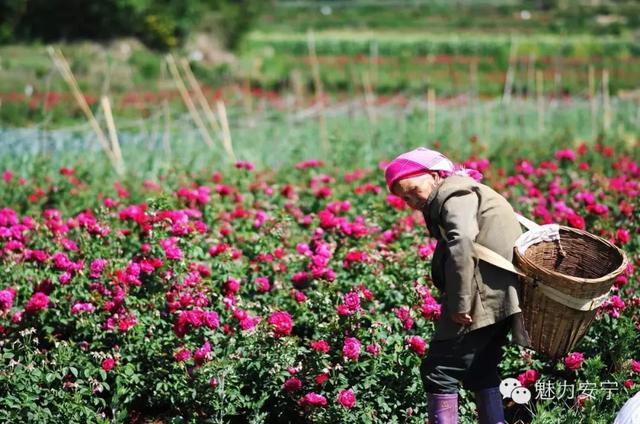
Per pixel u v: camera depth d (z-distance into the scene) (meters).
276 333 6.24
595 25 106.56
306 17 117.94
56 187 11.75
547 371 6.84
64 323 7.11
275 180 12.54
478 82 46.22
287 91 41.09
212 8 58.25
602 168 13.43
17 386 6.15
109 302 6.86
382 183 12.16
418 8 134.50
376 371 6.27
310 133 19.62
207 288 7.16
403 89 42.97
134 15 51.59
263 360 6.39
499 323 5.33
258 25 94.00
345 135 17.89
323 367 6.20
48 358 6.78
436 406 5.38
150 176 13.70
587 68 55.19
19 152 16.83
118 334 6.83
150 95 36.47
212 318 6.40
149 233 7.76
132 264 7.12
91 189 12.25
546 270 5.15
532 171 11.59
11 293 6.93
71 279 7.39
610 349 6.61
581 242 5.62
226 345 6.64
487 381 5.43
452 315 5.16
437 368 5.38
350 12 127.00
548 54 65.69
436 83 44.16
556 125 21.14
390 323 6.74
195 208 9.80
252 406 6.24
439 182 5.43
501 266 5.18
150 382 6.59
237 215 9.50
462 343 5.30
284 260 8.17
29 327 7.11
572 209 10.02
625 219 9.38
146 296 7.32
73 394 6.23
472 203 5.27
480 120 22.03
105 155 15.35
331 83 43.84
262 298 7.64
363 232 8.22
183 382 6.31
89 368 6.37
